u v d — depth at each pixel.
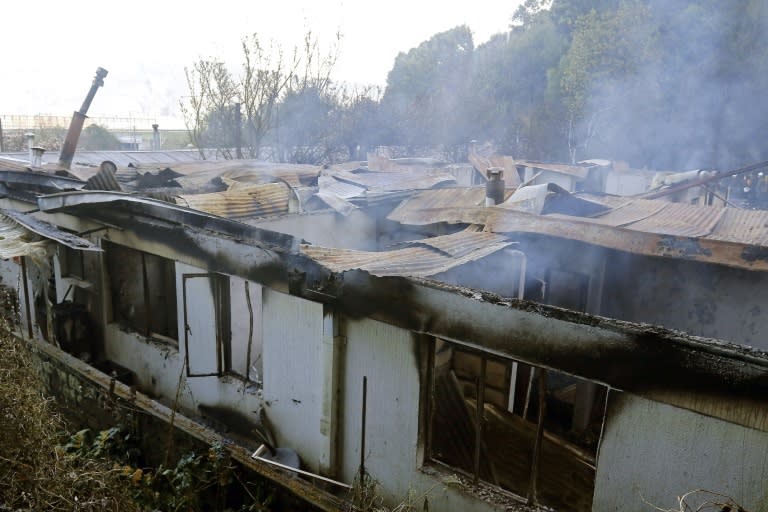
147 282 8.26
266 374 6.71
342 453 5.96
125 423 7.19
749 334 6.97
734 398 3.50
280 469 6.16
